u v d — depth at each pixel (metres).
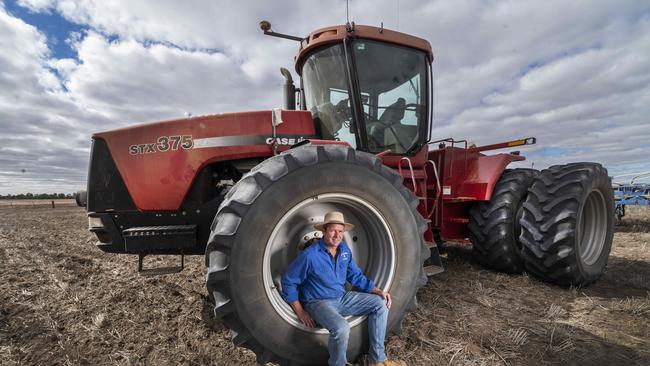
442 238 3.99
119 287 3.68
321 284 2.09
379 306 2.12
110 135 3.08
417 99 3.62
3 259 5.28
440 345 2.36
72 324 2.77
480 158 4.13
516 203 3.83
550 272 3.48
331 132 3.36
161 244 2.82
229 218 1.97
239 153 2.96
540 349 2.33
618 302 3.14
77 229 9.96
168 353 2.33
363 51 3.34
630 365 2.14
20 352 2.33
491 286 3.56
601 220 3.92
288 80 3.95
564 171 3.60
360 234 2.50
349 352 2.13
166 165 2.99
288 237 2.31
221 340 2.51
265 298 1.96
